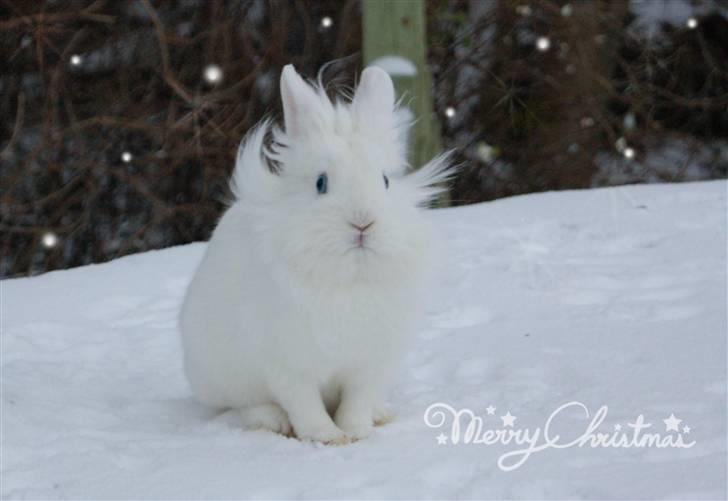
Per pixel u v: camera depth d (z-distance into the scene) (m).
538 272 10.48
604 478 5.31
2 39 16.59
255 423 6.80
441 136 18.73
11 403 7.26
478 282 10.28
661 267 10.35
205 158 16.95
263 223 6.35
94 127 16.77
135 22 17.14
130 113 17.02
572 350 8.07
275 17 17.59
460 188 18.80
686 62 20.16
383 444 6.25
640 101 19.27
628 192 13.45
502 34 18.80
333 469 5.70
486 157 18.78
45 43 16.64
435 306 9.58
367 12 14.43
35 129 16.78
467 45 18.72
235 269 6.65
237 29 17.45
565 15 18.89
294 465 5.82
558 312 9.20
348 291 6.21
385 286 6.26
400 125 7.14
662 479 5.23
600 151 19.70
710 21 20.25
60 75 16.69
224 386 6.92
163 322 9.91
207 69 17.20
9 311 10.33
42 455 6.29
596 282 10.04
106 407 7.38
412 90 14.29
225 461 5.96
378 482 5.45
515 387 7.29
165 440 6.55
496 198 18.80
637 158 19.39
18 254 16.55
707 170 19.94
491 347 8.34
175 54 17.28
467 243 11.70
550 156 19.00
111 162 16.92
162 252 12.54
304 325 6.26
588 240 11.57
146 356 8.92
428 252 6.46
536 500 5.11
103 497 5.46
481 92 18.84
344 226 6.00
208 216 17.02
